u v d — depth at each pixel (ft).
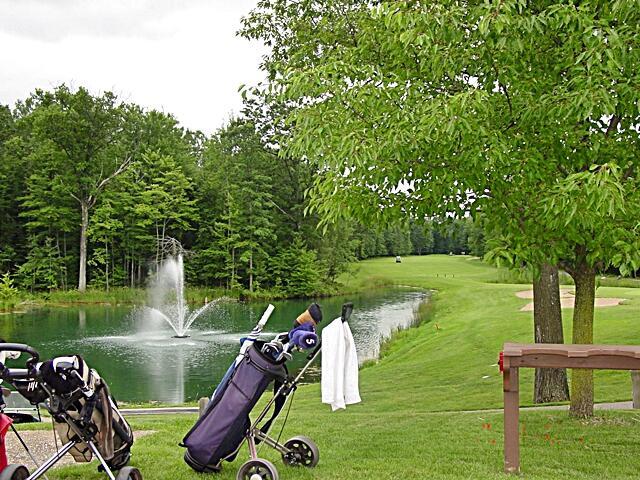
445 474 20.57
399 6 24.04
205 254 185.26
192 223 196.85
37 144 194.29
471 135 23.30
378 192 27.96
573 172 26.96
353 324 110.52
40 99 177.99
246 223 187.11
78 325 116.16
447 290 182.09
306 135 26.50
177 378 67.26
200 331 106.93
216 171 208.54
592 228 23.63
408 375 58.70
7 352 16.58
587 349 19.90
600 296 104.37
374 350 84.53
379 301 157.99
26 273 175.52
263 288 186.19
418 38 22.80
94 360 77.97
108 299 163.73
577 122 26.22
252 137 180.45
